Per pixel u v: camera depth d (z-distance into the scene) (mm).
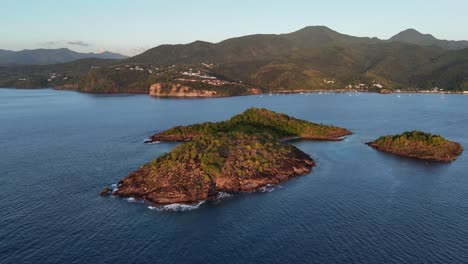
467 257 75938
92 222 92062
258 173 121938
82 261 75250
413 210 97875
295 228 88188
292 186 117125
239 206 101500
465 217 93562
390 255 76625
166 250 79250
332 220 92188
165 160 121312
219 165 119812
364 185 117688
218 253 77875
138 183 113812
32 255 77250
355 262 74312
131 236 85188
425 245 80312
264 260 75250
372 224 89812
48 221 92625
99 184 119625
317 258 75688
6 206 101625
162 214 96812
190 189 108875
